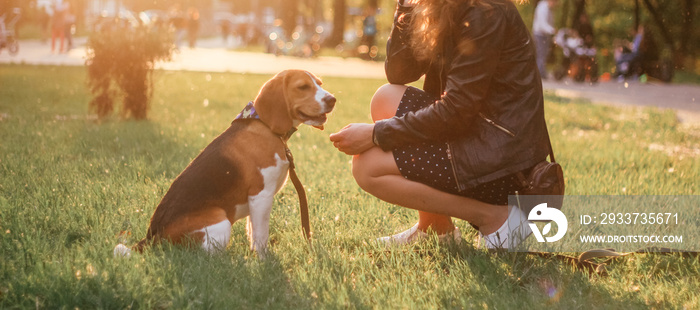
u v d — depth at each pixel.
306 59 27.16
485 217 3.57
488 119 3.32
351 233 4.01
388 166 3.49
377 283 3.17
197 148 6.64
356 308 2.88
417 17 3.40
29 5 36.66
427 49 3.42
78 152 6.20
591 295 3.09
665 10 21.20
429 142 3.45
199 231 3.30
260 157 3.47
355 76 18.75
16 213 3.97
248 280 3.12
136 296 2.86
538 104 3.34
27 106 9.35
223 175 3.40
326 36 35.09
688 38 21.83
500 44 3.23
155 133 7.35
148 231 3.45
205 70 18.03
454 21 3.30
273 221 4.23
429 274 3.28
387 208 4.64
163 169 5.51
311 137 7.86
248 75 16.64
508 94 3.30
